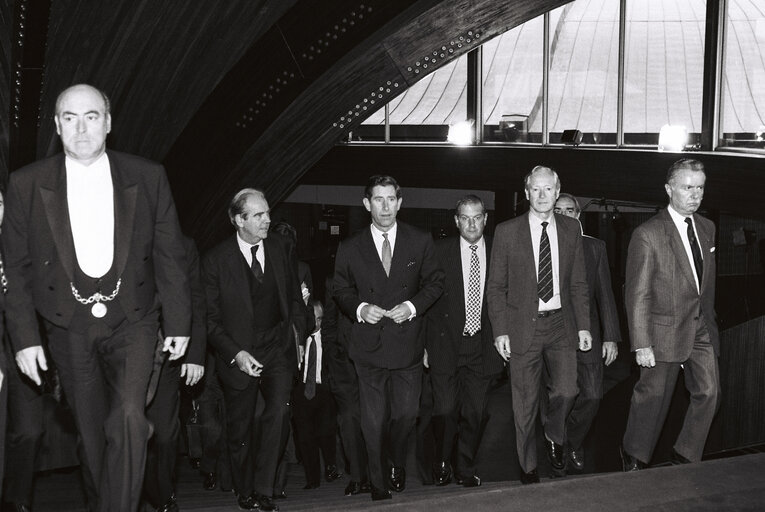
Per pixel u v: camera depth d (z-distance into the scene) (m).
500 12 11.91
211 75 12.06
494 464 8.27
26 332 3.45
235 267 5.20
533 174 5.05
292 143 12.77
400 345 5.21
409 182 15.41
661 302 4.90
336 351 6.54
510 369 5.23
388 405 5.32
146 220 3.50
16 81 9.59
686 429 5.03
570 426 6.08
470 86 14.74
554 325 5.15
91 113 3.33
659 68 12.38
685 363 5.05
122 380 3.49
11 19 9.17
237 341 5.22
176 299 3.57
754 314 17.27
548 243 5.12
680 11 12.25
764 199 9.23
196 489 6.95
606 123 13.07
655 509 2.93
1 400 3.53
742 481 3.19
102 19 10.27
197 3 10.99
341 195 16.73
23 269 3.48
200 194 13.00
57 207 3.40
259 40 12.02
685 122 12.04
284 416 5.23
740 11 10.80
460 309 5.86
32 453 4.56
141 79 11.54
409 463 8.26
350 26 12.00
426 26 11.94
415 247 5.26
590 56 13.22
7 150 9.98
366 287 5.24
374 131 15.75
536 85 13.97
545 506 2.95
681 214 4.92
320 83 12.33
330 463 7.76
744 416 6.41
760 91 10.55
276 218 21.08
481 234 5.87
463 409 6.01
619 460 8.34
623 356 15.30
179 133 12.45
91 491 3.78
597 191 12.54
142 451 3.49
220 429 6.61
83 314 3.47
